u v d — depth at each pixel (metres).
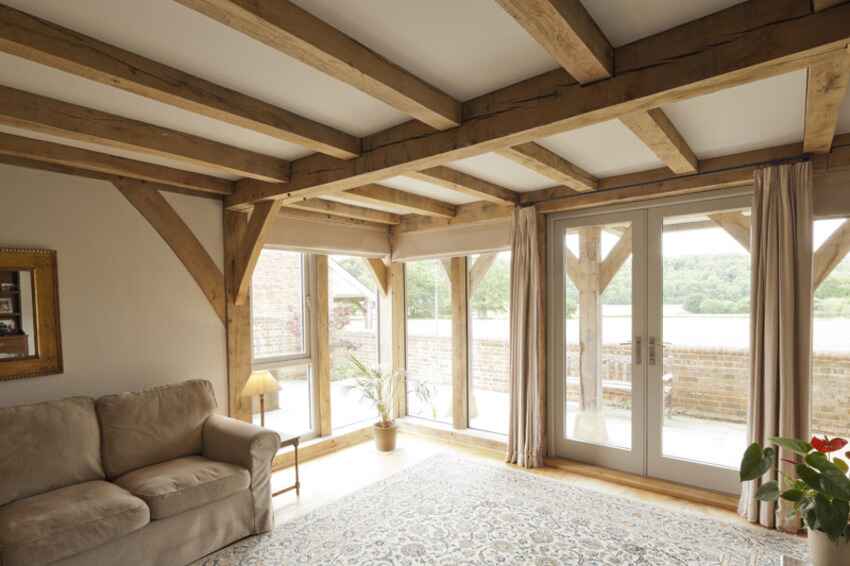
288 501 3.50
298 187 3.17
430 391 5.41
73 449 2.70
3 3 1.46
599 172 3.58
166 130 2.57
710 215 3.47
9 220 2.78
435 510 3.30
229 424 3.20
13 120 2.07
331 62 1.64
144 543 2.46
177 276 3.56
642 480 3.69
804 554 2.66
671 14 1.62
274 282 4.49
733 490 3.37
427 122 2.23
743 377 3.36
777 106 2.33
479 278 5.00
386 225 5.36
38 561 2.07
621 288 3.90
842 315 3.04
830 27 1.46
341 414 5.20
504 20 1.59
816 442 2.05
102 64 1.69
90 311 3.11
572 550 2.76
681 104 2.30
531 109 2.04
